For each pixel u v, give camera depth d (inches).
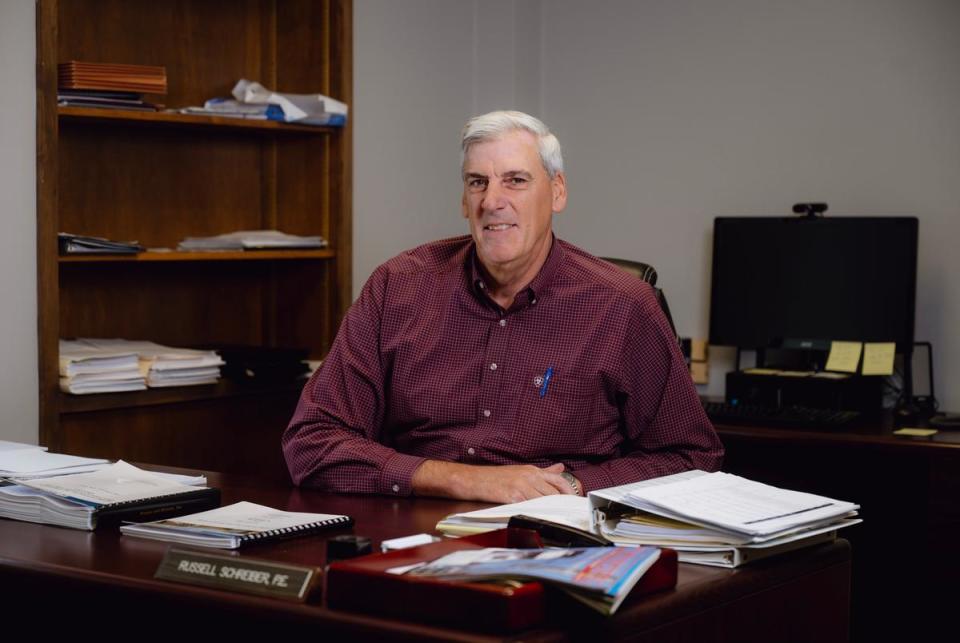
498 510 68.5
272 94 139.9
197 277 149.2
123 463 83.2
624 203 164.2
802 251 143.8
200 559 57.2
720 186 156.6
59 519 69.9
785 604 62.0
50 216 118.3
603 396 88.0
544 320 88.2
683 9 158.4
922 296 142.9
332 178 149.5
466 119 171.0
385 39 158.1
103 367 123.0
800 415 129.9
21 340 117.3
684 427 88.7
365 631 50.3
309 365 142.9
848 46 146.7
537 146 86.0
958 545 119.4
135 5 140.6
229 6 150.3
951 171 140.9
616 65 164.1
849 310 141.1
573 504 70.5
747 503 64.6
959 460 118.4
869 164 146.0
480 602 48.5
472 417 87.8
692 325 159.2
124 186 140.9
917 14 142.1
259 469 138.9
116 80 125.0
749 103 153.9
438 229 167.8
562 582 48.9
